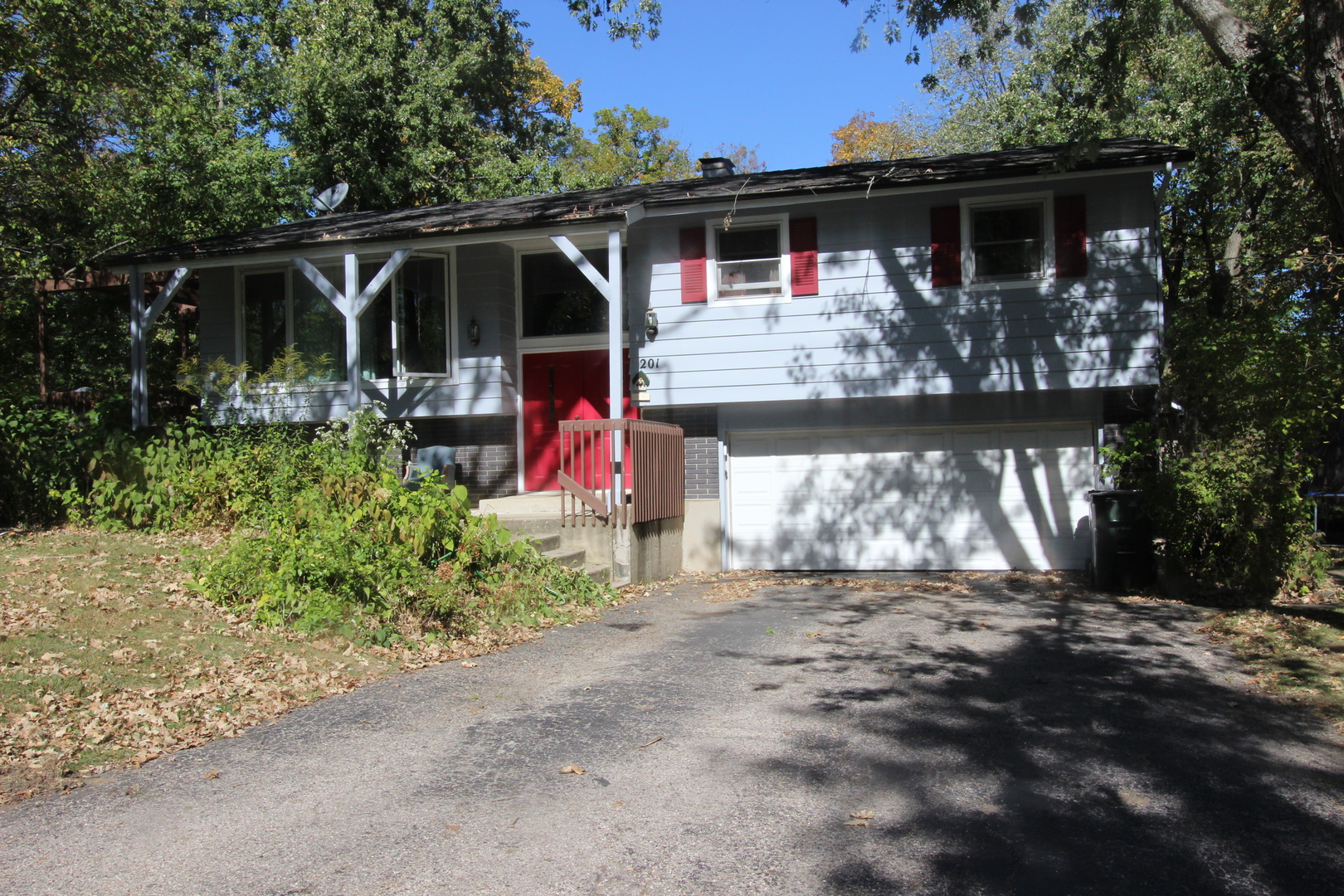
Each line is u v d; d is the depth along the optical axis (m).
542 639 8.88
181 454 11.56
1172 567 11.37
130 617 7.58
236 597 8.36
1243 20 8.91
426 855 4.09
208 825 4.42
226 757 5.42
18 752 5.22
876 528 14.56
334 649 7.71
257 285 16.12
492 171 26.19
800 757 5.44
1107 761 5.41
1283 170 16.45
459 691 6.91
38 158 18.45
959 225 13.71
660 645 8.62
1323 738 5.88
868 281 14.02
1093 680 7.27
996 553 14.17
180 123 20.00
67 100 17.83
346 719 6.17
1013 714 6.33
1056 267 13.40
